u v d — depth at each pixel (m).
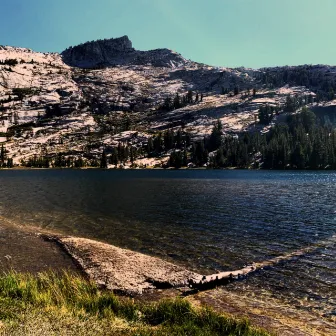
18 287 14.53
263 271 20.58
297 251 25.16
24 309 11.95
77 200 57.72
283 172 160.88
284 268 21.11
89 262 22.22
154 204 51.94
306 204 50.62
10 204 52.72
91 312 12.57
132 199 58.91
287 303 15.81
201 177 128.62
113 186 88.94
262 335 11.56
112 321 11.79
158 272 19.94
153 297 16.62
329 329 13.13
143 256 23.44
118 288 17.58
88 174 165.25
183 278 19.00
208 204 51.47
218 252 25.19
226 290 17.56
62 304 13.13
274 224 35.66
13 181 112.88
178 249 26.17
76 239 28.86
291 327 13.29
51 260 22.98
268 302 15.94
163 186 87.75
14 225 36.16
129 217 40.56
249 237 29.91
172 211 44.81
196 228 34.03
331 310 15.01
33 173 181.25
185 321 12.19
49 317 11.30
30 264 22.11
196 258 23.72
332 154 175.88
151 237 30.30
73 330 10.34
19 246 26.84
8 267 21.45
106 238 30.12
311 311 14.92
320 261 22.52
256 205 49.88
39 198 60.88
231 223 36.41
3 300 12.71
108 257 23.12
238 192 69.44
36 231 32.97
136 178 127.31
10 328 9.87
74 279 16.92
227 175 141.50
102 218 40.06
